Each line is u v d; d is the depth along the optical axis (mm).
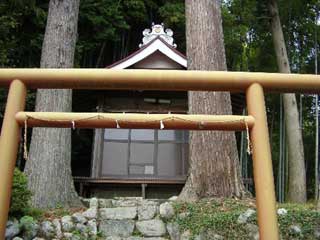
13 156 2082
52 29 5738
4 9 7270
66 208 4758
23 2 7484
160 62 7156
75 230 4082
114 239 4113
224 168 4758
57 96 5402
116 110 7211
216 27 5453
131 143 7117
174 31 10109
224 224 4008
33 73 2223
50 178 4949
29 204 4371
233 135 5004
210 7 5512
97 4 9039
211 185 4703
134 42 10836
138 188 6930
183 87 2250
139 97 7293
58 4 5871
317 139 9531
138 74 2221
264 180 2049
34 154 5082
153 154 7082
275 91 2320
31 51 8102
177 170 7000
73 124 2184
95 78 2221
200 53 5281
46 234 3939
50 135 5141
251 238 3920
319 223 4086
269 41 10812
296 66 11289
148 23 10578
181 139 7176
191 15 5535
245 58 11555
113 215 4328
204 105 5008
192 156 4941
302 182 8078
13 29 7770
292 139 8406
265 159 2094
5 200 1967
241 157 9617
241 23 10477
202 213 4234
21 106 2195
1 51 7031
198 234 4031
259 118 2189
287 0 10156
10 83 2236
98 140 7059
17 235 3775
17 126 2150
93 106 8219
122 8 9773
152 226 4258
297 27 10930
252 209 4215
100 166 6922
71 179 5230
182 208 4375
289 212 4164
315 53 10453
